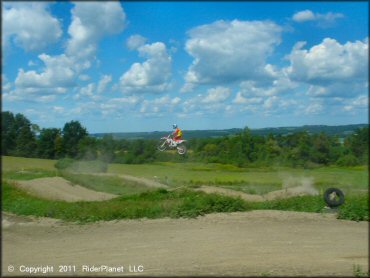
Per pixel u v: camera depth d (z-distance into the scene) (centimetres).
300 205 1362
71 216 1221
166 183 2778
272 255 852
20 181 2392
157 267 779
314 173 2431
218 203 1257
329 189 1283
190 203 1234
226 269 764
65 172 2988
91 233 1054
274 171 2684
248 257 839
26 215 1270
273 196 2100
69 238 1008
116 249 905
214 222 1123
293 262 812
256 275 731
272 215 1195
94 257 845
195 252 873
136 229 1080
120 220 1180
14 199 1512
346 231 1041
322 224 1106
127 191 2627
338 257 842
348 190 1978
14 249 908
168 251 881
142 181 2794
